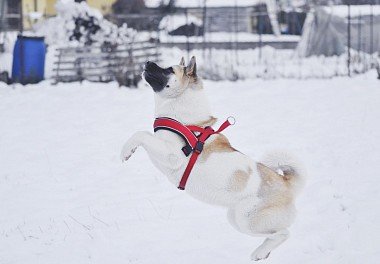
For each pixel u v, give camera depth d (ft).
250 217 15.88
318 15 70.13
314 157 29.09
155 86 15.88
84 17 57.72
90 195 24.63
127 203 23.40
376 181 24.73
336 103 43.09
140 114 40.88
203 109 16.17
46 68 58.95
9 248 19.48
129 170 28.07
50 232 20.70
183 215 21.88
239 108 42.29
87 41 57.06
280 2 103.09
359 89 48.62
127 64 52.11
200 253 18.58
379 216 20.88
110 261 18.26
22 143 33.68
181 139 15.67
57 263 18.24
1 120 39.52
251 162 16.05
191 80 16.17
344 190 23.77
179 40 83.71
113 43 54.13
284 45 85.92
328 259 17.84
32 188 25.81
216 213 21.99
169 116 16.10
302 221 20.83
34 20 84.07
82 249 19.16
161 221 21.31
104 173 27.76
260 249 16.16
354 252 18.25
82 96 47.37
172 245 19.26
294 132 34.63
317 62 64.49
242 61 64.90
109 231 20.47
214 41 83.41
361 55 65.82
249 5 99.91
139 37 61.36
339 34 69.82
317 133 34.19
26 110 42.55
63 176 27.48
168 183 25.95
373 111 39.65
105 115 40.68
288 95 47.09
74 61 53.78
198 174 15.70
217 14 96.94
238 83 53.16
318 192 23.62
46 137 34.96
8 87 51.49
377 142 31.40
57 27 58.80
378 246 18.62
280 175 16.53
